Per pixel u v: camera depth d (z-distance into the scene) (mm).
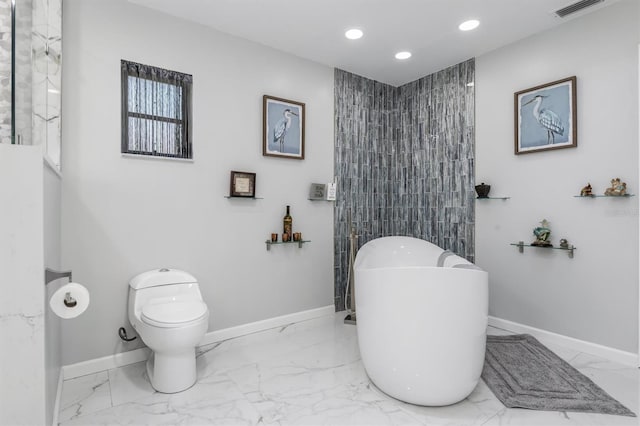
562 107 2801
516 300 3125
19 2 1825
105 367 2436
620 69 2504
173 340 2008
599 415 1844
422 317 1853
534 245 2902
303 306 3492
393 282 1928
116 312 2486
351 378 2293
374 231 4051
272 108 3248
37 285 1331
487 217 3338
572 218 2760
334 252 3719
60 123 2213
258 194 3176
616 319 2525
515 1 2535
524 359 2521
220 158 2951
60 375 2152
